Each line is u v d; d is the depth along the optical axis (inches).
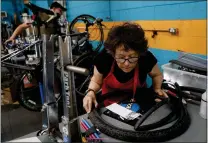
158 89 39.6
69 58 22.3
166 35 79.7
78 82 80.6
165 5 76.9
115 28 34.5
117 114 32.3
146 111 32.5
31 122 85.5
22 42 102.9
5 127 81.6
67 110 23.5
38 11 100.2
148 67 41.6
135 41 32.0
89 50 100.6
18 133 77.0
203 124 30.0
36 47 83.6
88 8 125.2
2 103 103.3
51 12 104.0
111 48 33.8
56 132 27.7
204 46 67.2
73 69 21.0
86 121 31.4
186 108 34.5
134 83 40.9
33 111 95.1
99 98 38.0
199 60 49.8
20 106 101.2
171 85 41.6
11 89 103.1
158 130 27.0
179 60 51.4
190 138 27.0
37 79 85.0
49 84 26.3
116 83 41.8
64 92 23.0
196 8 66.9
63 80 22.6
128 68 36.1
